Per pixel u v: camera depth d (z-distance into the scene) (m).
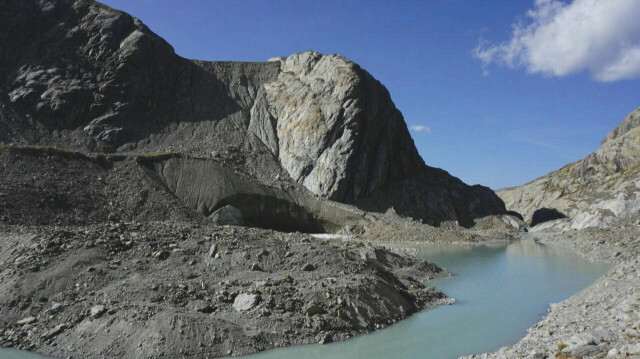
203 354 15.20
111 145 68.12
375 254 30.95
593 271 33.44
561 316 18.70
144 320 16.23
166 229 25.58
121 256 21.52
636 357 8.79
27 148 52.62
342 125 79.06
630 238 43.41
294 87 89.75
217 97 87.88
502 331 18.55
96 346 15.47
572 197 110.38
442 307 22.84
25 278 19.31
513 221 86.25
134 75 77.38
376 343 16.97
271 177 72.38
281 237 28.08
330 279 20.77
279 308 18.03
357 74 84.44
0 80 68.69
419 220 76.56
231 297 18.61
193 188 61.25
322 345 16.59
